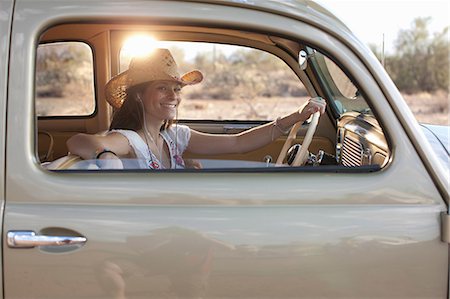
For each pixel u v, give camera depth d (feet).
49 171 5.82
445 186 5.83
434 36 61.46
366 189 5.83
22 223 5.59
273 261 5.69
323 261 5.72
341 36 6.01
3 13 5.84
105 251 5.61
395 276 5.79
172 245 5.64
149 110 7.55
